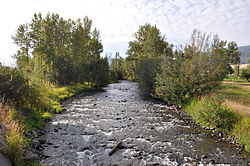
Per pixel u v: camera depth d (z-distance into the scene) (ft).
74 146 23.72
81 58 131.34
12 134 17.53
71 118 37.68
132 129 31.81
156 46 118.83
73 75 89.86
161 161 20.66
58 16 118.73
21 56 111.34
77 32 129.49
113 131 30.42
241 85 104.94
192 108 43.11
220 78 48.73
